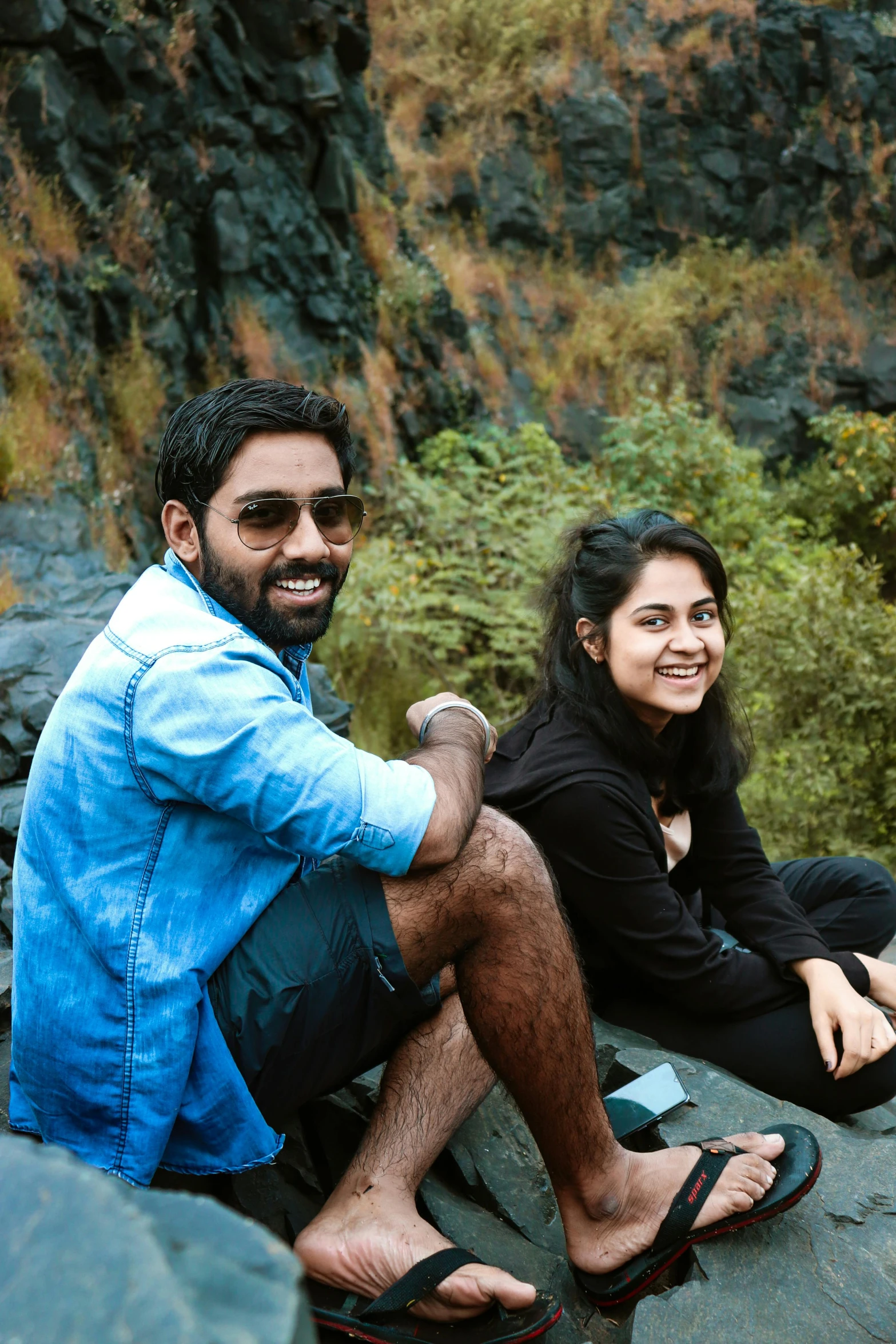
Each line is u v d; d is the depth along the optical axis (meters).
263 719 1.31
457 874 1.39
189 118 7.39
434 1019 1.62
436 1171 1.79
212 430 1.42
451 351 9.74
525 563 6.91
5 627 3.34
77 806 1.35
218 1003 1.37
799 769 4.91
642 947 2.02
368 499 7.81
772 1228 1.60
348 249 8.79
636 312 11.88
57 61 6.70
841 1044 2.02
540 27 12.38
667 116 12.42
